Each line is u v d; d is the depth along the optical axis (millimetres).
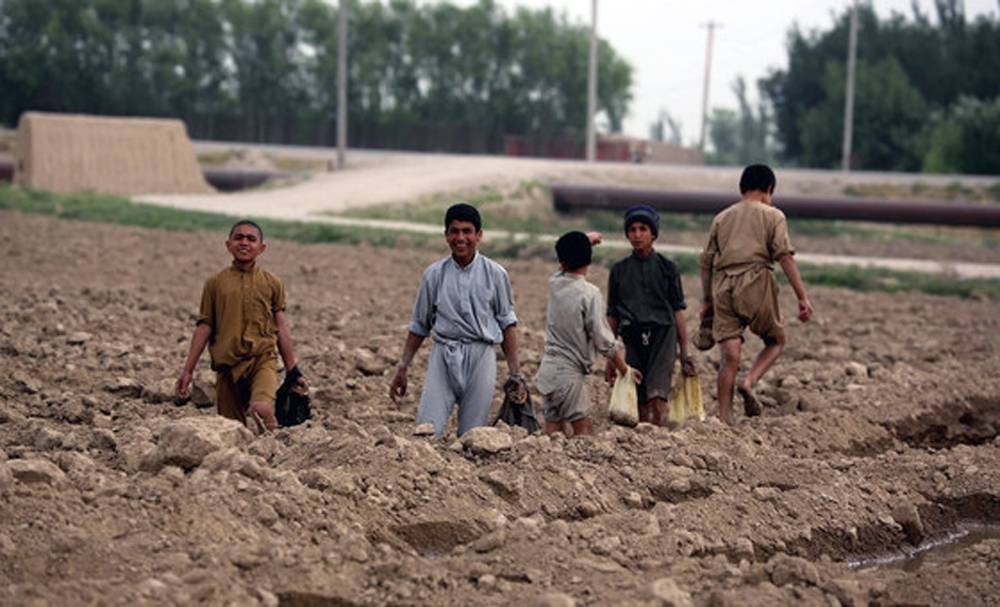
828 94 105375
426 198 58938
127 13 104562
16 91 103375
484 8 108688
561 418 14070
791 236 57562
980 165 89938
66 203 48781
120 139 61781
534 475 11977
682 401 15148
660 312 14969
